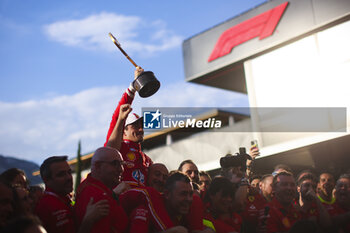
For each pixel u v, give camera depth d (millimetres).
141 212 3338
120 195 3609
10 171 3770
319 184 5824
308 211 5062
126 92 4043
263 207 4539
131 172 3998
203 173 5199
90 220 2963
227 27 12883
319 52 10836
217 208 4000
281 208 4539
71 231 3105
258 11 12172
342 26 10469
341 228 5094
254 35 12125
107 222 3051
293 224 4203
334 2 10547
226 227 3914
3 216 2809
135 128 4145
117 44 4055
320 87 10695
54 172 3225
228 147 13234
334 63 10531
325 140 10211
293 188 4566
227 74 13359
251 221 4609
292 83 11266
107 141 3912
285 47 11531
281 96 11438
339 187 5402
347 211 5375
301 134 10914
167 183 3496
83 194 3215
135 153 4109
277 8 11719
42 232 2154
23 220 2135
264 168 11938
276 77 11609
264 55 11953
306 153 11062
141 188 3557
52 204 3111
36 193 4039
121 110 3703
